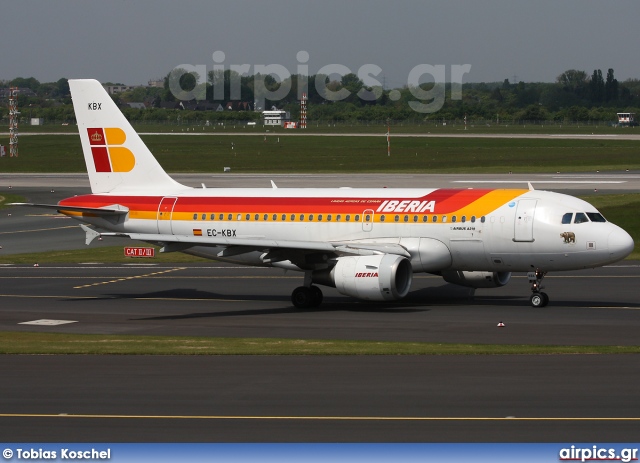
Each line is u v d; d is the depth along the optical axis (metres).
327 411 53.69
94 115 111.75
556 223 93.00
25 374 63.88
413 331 82.00
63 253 146.50
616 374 62.28
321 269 97.00
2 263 136.62
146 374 63.66
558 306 95.56
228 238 96.81
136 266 132.50
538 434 48.97
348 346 74.38
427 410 53.66
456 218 96.62
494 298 102.06
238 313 94.12
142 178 111.12
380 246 96.88
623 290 105.44
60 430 50.59
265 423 51.50
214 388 59.38
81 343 76.81
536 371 63.44
